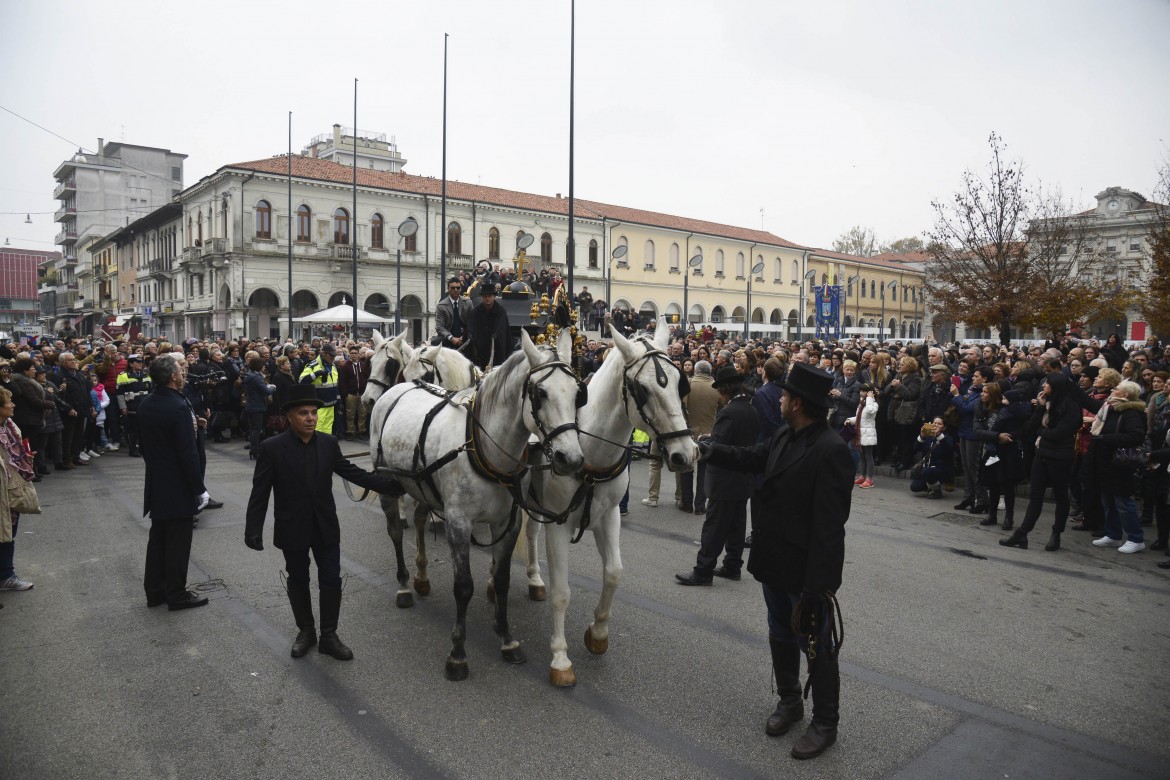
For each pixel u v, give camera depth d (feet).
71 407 40.86
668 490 37.01
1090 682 15.89
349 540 26.91
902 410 38.91
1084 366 37.45
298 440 16.63
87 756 12.86
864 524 29.91
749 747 13.28
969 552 25.85
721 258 188.44
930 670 16.43
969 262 84.84
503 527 16.85
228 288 127.85
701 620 19.34
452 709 14.56
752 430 21.81
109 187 236.22
